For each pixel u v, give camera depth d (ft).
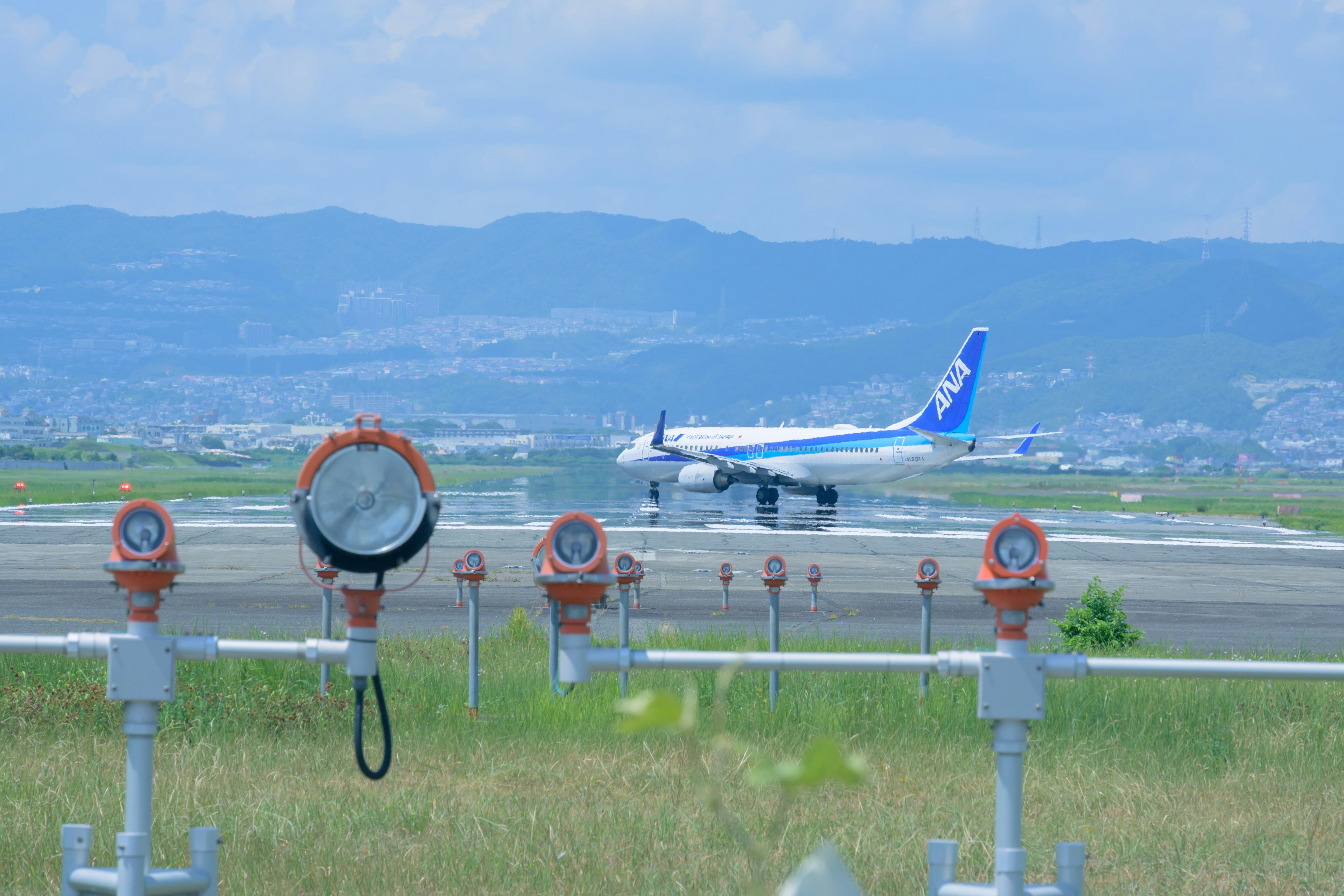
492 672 128.57
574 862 65.98
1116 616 170.40
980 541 383.24
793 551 332.80
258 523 419.95
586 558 44.96
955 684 118.83
